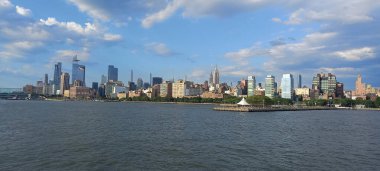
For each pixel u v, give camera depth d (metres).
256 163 56.12
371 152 68.38
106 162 55.25
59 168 51.25
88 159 57.19
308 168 53.50
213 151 66.19
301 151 67.94
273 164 55.56
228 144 75.50
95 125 114.62
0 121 125.31
